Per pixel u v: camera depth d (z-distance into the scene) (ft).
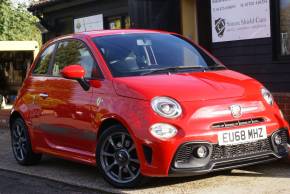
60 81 23.70
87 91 21.68
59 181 22.82
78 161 22.41
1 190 21.97
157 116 18.70
